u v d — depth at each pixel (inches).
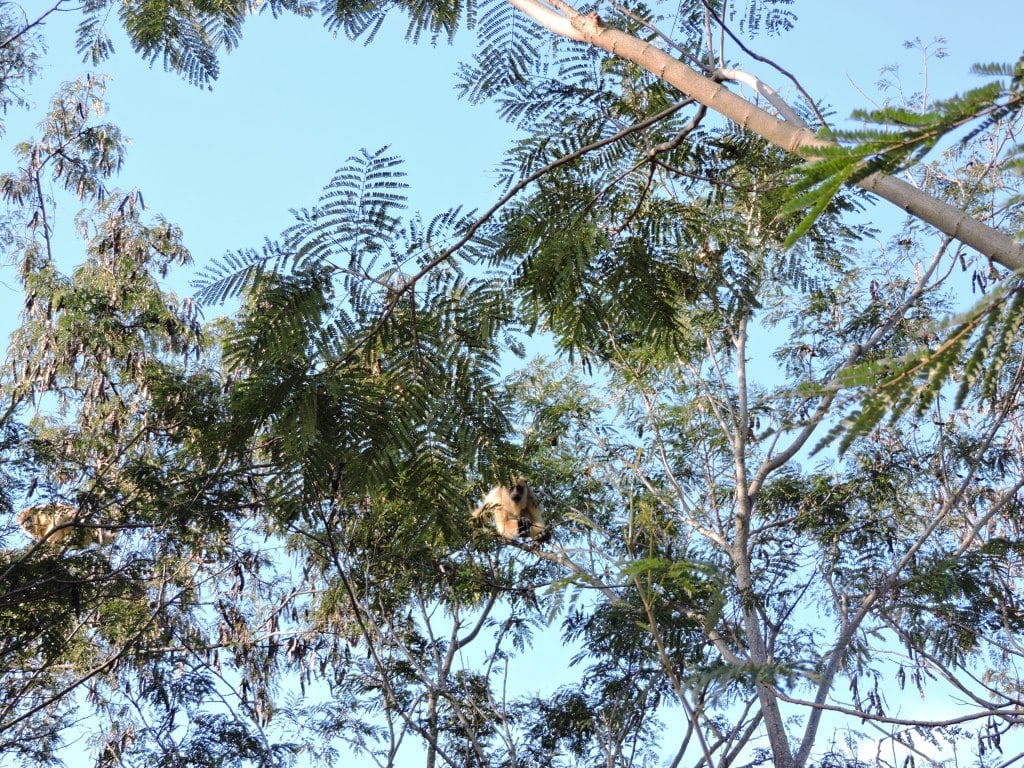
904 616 354.0
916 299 447.8
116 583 415.8
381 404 170.7
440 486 179.6
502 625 475.2
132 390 463.5
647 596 161.6
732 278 209.6
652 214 204.7
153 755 437.1
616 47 163.2
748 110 146.0
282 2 232.8
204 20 233.0
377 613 472.4
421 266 180.1
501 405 184.2
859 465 461.1
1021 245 104.7
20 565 382.0
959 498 402.3
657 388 491.2
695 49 204.4
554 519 438.6
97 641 478.6
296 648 469.4
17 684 450.9
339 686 476.4
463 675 478.0
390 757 441.7
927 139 80.7
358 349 178.1
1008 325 81.3
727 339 494.9
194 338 489.4
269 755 444.8
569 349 205.6
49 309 456.1
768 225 204.5
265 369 169.6
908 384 83.7
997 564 335.3
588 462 482.0
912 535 456.8
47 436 454.3
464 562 445.7
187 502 374.3
